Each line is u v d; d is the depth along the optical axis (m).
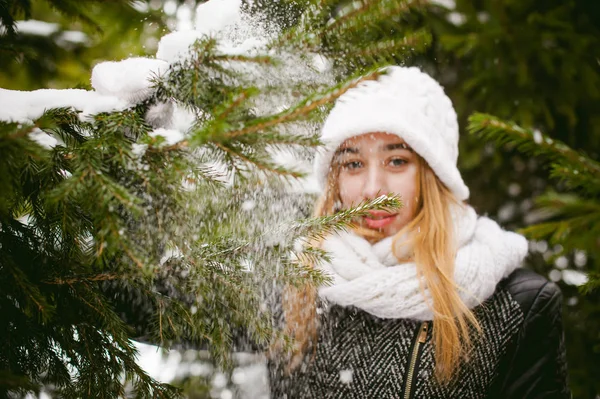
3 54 1.47
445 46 2.53
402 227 1.61
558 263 2.66
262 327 1.12
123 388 1.12
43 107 1.06
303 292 1.52
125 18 2.15
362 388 1.51
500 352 1.47
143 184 0.98
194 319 1.11
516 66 2.63
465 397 1.47
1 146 0.84
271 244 1.11
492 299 1.50
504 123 1.16
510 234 1.60
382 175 1.59
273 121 0.90
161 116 1.22
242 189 1.11
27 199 1.10
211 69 1.05
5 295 1.05
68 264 1.09
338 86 0.93
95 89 1.18
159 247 1.08
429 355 1.49
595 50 2.51
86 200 0.90
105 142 0.97
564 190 2.86
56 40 2.19
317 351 1.56
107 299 1.16
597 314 2.41
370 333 1.54
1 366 1.04
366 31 1.13
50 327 1.10
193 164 0.99
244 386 2.26
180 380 2.32
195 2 2.04
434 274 1.49
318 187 1.68
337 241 1.58
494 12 2.58
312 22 1.10
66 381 1.12
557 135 2.79
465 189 1.65
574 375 2.29
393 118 1.50
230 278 1.08
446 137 1.66
